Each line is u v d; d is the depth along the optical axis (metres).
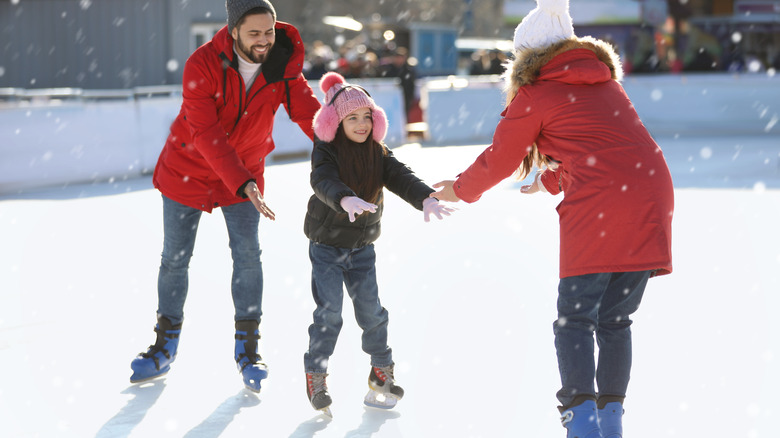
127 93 20.08
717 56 42.28
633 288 4.95
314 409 5.89
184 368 6.80
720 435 5.40
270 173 19.75
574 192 4.87
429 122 28.31
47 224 13.33
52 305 8.64
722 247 10.95
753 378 6.37
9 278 9.81
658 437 5.38
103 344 7.39
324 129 5.52
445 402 6.02
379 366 5.91
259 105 6.22
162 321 6.55
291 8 72.44
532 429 5.54
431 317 8.02
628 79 30.00
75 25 35.09
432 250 10.87
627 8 39.50
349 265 5.75
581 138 4.91
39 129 17.66
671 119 29.75
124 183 18.39
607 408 4.98
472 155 23.53
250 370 6.24
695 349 7.05
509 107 5.15
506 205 14.22
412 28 50.31
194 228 6.51
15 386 6.37
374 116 5.59
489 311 8.18
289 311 8.31
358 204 5.18
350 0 74.44
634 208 4.77
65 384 6.42
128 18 35.25
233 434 5.49
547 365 6.72
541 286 9.05
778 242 11.16
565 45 5.02
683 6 42.38
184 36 36.34
